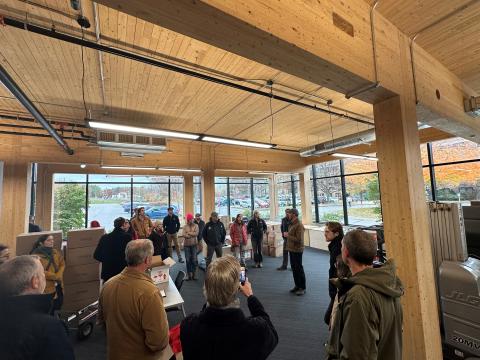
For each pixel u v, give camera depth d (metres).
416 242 2.14
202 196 7.29
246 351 0.92
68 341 1.01
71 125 5.07
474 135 3.97
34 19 2.23
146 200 8.80
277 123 5.50
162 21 1.35
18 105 4.08
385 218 2.34
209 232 5.44
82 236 3.55
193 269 5.22
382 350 1.12
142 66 3.06
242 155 7.87
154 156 6.53
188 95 3.94
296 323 3.22
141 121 5.13
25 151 4.91
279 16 1.52
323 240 7.80
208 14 1.29
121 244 3.24
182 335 0.99
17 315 0.94
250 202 11.38
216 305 0.97
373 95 2.32
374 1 2.17
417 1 2.17
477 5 2.19
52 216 6.54
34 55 2.80
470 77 3.52
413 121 2.44
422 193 2.34
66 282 3.38
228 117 5.03
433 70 2.96
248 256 6.81
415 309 2.07
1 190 4.64
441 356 2.14
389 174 2.34
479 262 2.43
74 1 1.99
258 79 3.45
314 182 9.09
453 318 2.21
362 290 1.12
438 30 2.53
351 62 1.93
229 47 1.59
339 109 4.62
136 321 1.43
